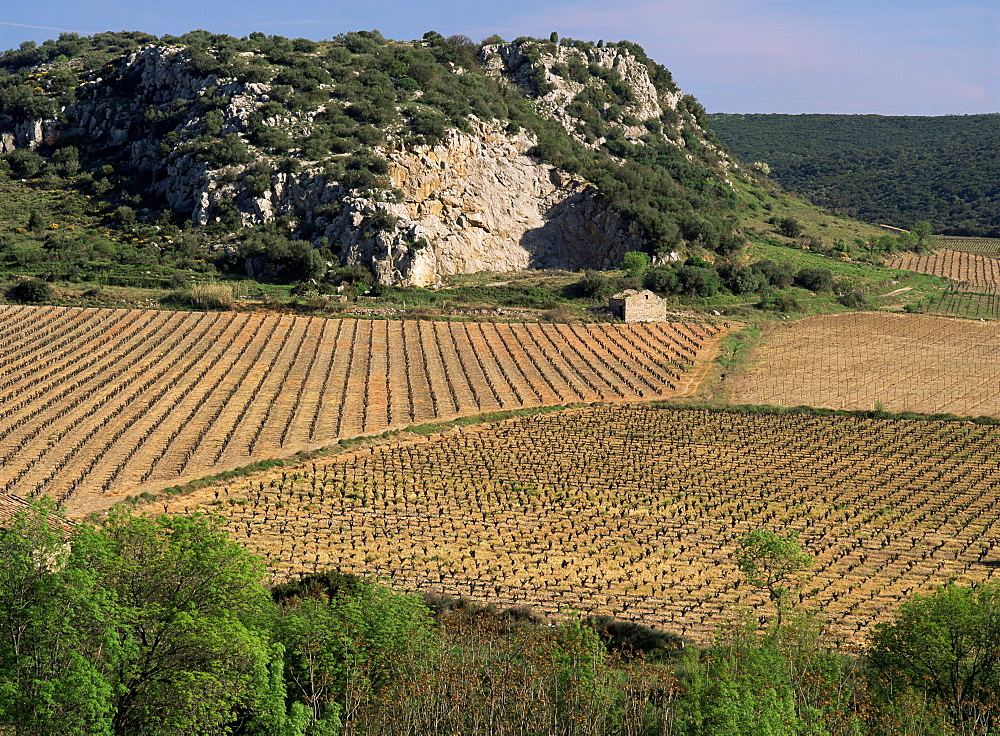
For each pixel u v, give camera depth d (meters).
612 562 66.69
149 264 140.50
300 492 77.81
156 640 34.31
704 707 35.88
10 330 116.38
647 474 84.94
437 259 147.00
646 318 134.12
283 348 115.88
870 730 37.94
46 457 81.62
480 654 44.72
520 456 88.44
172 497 75.25
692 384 111.31
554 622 54.28
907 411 103.50
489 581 62.53
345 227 143.75
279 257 138.75
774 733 33.91
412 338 122.31
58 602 32.34
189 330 120.00
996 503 79.25
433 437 92.75
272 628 40.03
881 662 43.25
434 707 38.03
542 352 120.06
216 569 36.50
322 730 34.78
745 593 61.59
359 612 41.16
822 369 117.38
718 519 75.50
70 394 98.00
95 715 31.06
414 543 68.69
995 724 39.12
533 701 38.53
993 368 118.44
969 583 63.84
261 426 92.19
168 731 33.44
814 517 76.19
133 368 106.56
